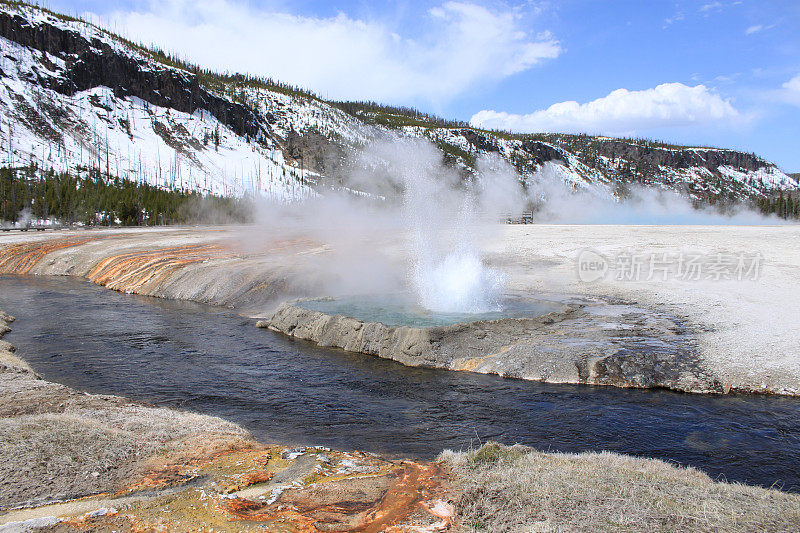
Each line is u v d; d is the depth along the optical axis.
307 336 15.94
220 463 6.64
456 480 6.20
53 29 158.75
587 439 8.44
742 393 10.42
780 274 20.09
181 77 184.12
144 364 13.27
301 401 10.50
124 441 7.05
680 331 13.73
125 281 27.02
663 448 8.05
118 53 171.38
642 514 4.87
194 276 24.80
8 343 14.77
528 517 4.96
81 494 5.56
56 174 100.38
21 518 4.96
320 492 5.80
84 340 15.87
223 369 12.83
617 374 11.31
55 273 32.44
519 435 8.64
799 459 7.62
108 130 150.50
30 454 6.24
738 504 5.15
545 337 13.50
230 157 172.12
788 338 12.49
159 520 4.98
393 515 5.23
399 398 10.64
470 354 13.05
